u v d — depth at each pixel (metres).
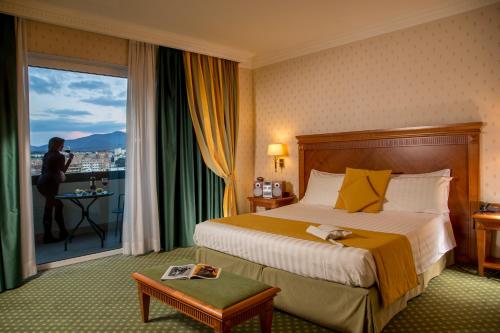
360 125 4.55
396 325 2.53
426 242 3.12
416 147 4.01
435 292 3.07
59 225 4.52
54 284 3.46
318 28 4.39
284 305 2.74
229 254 3.22
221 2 3.62
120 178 4.79
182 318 2.73
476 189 3.64
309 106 5.07
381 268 2.41
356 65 4.55
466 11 3.69
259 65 5.67
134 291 3.27
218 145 5.16
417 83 4.05
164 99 4.62
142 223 4.43
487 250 3.61
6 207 3.38
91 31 4.03
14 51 3.47
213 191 5.24
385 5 3.74
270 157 5.60
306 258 2.60
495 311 2.72
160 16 3.97
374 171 4.07
